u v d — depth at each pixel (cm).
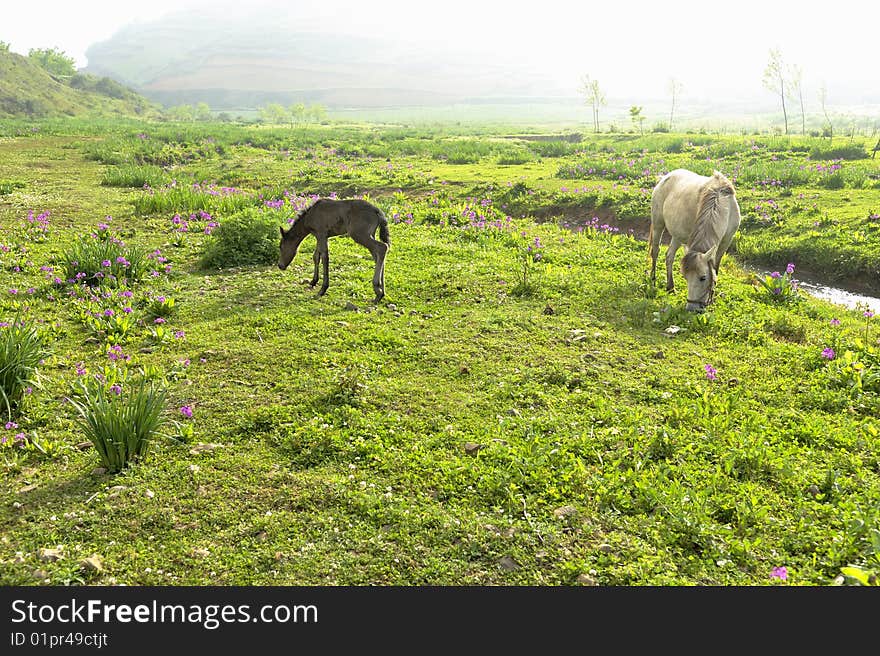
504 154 3259
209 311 950
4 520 495
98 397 589
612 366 784
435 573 454
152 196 1708
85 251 1093
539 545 477
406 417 654
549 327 905
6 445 589
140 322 901
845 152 2650
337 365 773
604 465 567
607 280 1123
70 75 15088
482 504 522
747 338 862
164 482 544
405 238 1427
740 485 537
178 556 464
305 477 553
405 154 3678
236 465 570
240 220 1249
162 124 7450
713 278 938
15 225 1451
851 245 1384
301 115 13438
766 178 2072
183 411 636
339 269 1170
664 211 1048
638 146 3591
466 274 1139
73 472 559
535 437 606
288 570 454
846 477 546
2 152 3041
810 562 453
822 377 733
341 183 2488
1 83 9250
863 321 975
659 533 486
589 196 1981
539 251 1314
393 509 508
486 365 780
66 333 856
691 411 653
